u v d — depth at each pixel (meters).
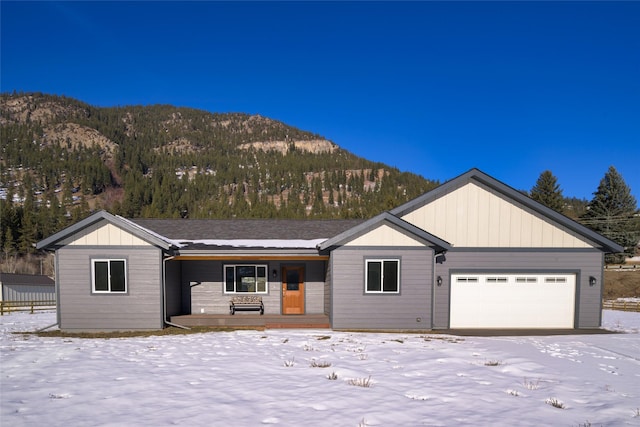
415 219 14.06
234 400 5.62
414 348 9.83
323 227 16.52
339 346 10.00
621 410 5.50
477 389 6.36
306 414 5.12
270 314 15.27
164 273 13.07
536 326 13.98
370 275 13.13
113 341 10.90
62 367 7.60
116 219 12.85
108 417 4.96
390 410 5.31
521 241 14.09
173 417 4.97
